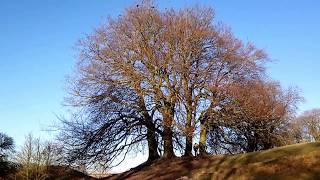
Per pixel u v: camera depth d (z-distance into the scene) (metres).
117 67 32.81
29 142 53.88
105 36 34.00
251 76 34.34
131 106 32.97
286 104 40.03
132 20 34.25
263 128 35.69
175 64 32.44
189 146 33.47
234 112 32.62
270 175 24.45
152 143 34.31
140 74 32.81
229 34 34.56
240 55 33.78
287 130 39.75
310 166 24.17
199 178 27.22
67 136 33.44
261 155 28.16
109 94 32.66
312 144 28.39
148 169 32.38
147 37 33.97
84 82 33.34
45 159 45.75
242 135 35.16
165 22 34.19
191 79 32.81
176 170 30.36
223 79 32.69
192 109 32.59
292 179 23.28
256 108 33.34
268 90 35.94
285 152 27.36
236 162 28.27
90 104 32.94
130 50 33.78
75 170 38.59
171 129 32.25
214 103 32.47
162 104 32.72
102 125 33.00
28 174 45.78
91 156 33.06
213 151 35.19
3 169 52.91
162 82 33.12
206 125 33.41
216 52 33.62
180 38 33.28
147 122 33.22
